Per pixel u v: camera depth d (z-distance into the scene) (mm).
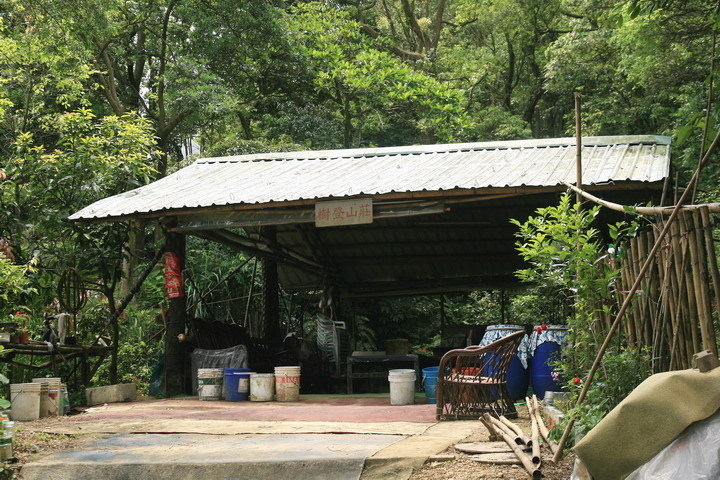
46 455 5391
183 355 9984
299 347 12180
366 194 8758
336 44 22375
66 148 11070
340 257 14086
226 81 21281
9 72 16078
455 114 21969
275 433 5930
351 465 4734
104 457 5250
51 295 10320
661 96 15758
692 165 12148
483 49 25547
